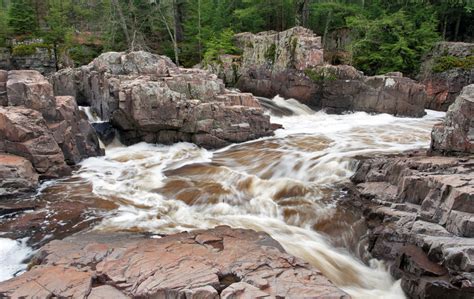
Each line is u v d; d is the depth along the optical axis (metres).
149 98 17.09
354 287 8.02
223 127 17.94
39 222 9.95
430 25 30.41
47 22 33.59
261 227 10.01
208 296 6.27
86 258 7.61
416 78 28.98
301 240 9.48
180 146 17.89
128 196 11.88
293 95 26.94
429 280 7.12
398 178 10.54
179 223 10.13
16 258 8.47
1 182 11.31
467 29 34.12
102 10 35.94
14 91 13.88
